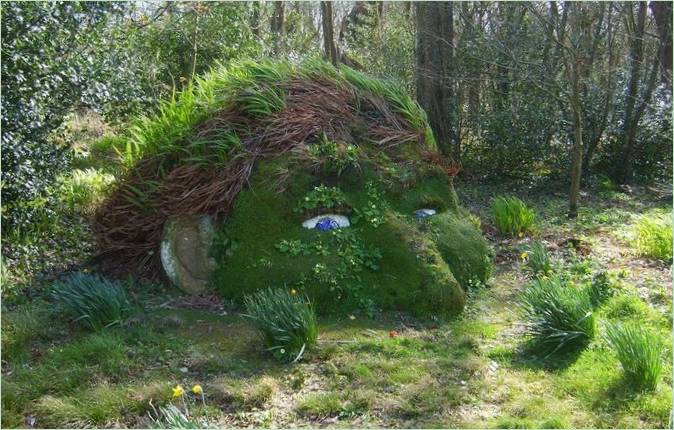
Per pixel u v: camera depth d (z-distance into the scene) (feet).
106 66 24.48
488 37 35.45
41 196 23.47
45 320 17.30
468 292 20.27
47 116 22.35
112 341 15.92
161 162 20.66
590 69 36.55
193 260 19.57
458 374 14.99
